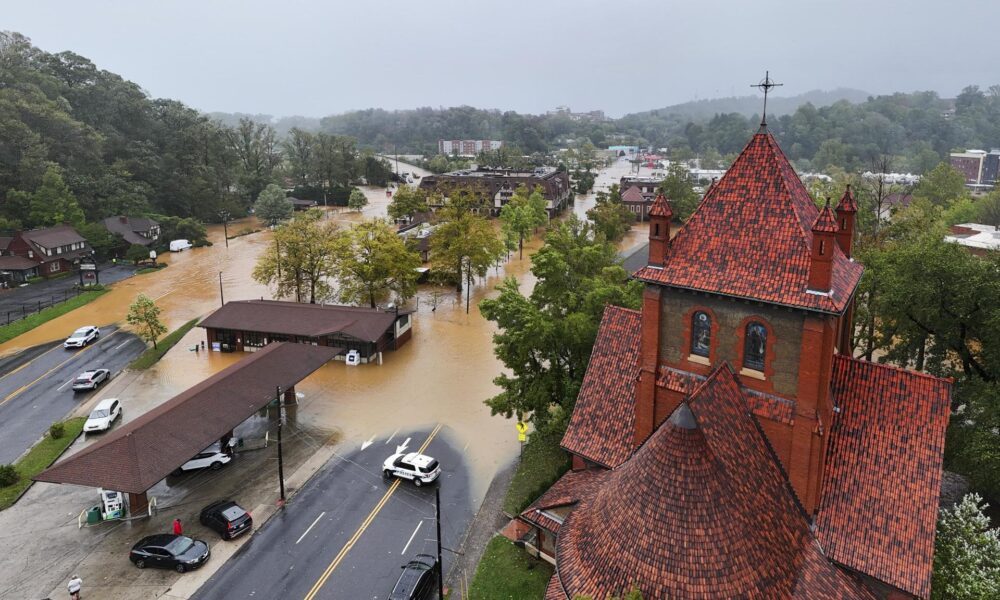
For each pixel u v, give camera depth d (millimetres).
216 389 53156
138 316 75875
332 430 57938
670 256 30516
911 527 26250
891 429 27984
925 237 58375
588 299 53844
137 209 141875
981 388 41156
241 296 102125
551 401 51594
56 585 38500
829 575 26062
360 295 91625
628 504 26516
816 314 26016
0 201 125250
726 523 24859
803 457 27359
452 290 106938
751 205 28906
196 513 45438
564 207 197250
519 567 38500
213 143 181000
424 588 37125
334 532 43438
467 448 54750
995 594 27891
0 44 155875
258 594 37719
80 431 57812
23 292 103375
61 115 138750
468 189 166375
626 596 23438
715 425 26766
